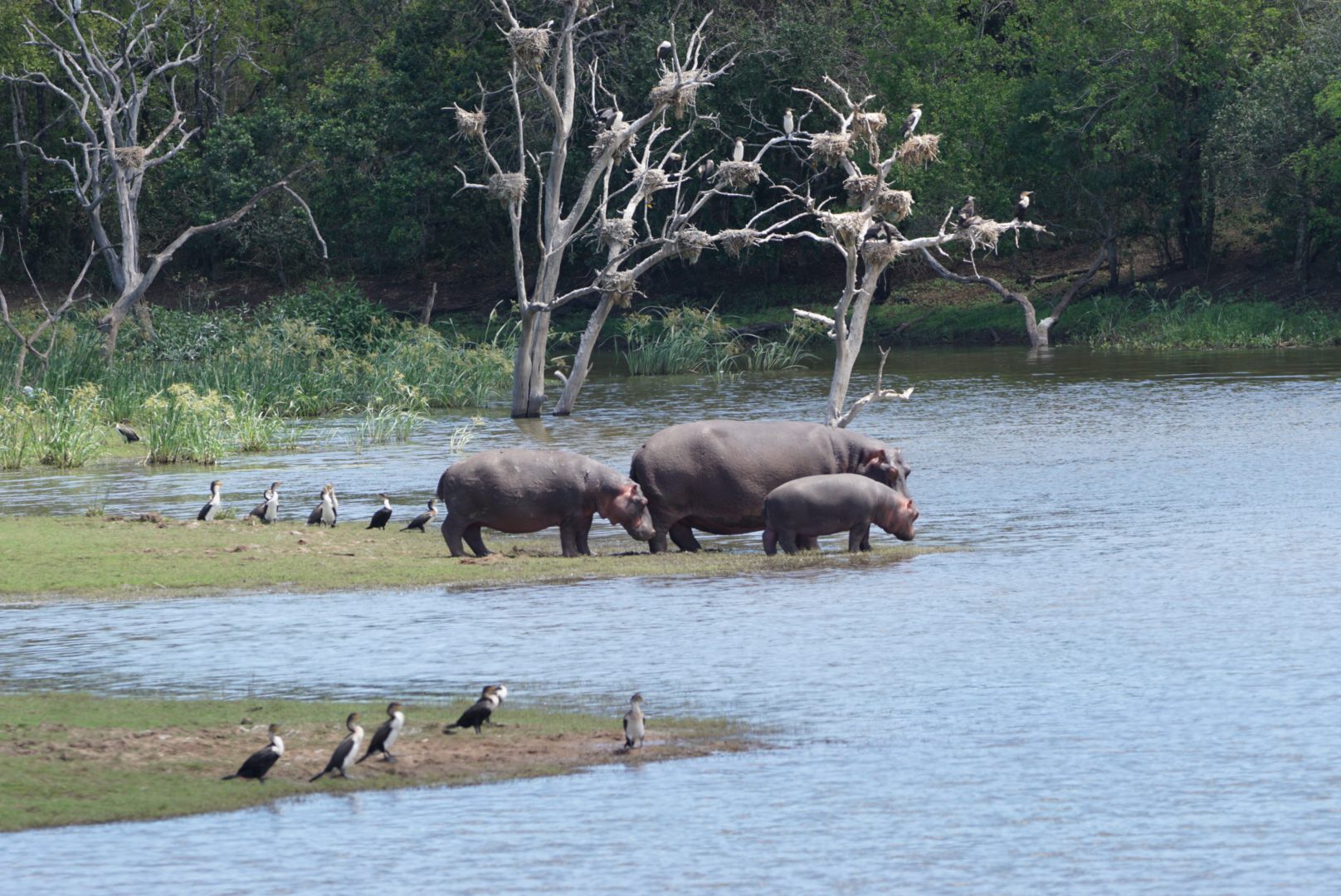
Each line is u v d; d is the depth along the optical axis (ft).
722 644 120.78
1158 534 165.07
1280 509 178.70
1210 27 453.17
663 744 96.02
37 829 82.28
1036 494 195.21
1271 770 88.69
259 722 100.63
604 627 127.03
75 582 146.10
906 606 132.77
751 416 296.30
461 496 158.81
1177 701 102.73
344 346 400.47
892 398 230.89
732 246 274.57
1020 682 108.37
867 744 95.35
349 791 88.07
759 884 74.54
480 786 88.84
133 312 399.24
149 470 236.63
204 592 143.23
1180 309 465.06
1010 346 472.03
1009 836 79.97
